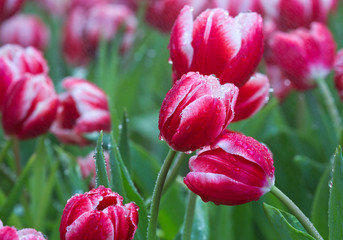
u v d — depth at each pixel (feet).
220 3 4.08
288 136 4.04
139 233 2.82
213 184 2.60
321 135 3.92
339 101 4.42
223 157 2.62
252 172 2.62
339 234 2.72
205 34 2.74
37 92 3.43
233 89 2.62
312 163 3.67
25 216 3.66
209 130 2.59
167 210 3.61
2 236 2.46
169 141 2.64
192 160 2.64
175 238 3.18
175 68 2.80
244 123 3.95
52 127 3.75
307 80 3.69
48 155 3.93
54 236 3.46
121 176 2.85
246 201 2.64
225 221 3.52
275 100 3.99
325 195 3.21
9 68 3.44
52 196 4.47
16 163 3.70
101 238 2.50
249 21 2.76
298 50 3.64
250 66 2.76
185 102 2.59
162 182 2.70
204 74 2.75
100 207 2.57
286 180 3.86
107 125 3.72
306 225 2.68
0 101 3.45
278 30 4.04
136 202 2.83
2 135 4.80
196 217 3.25
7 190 3.94
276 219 2.75
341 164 2.72
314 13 3.98
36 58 3.54
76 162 3.69
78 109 3.71
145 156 3.73
